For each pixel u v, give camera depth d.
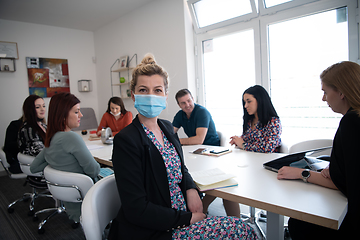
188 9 3.48
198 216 0.97
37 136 2.17
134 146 0.92
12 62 4.20
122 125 3.38
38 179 2.17
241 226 0.93
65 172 1.40
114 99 3.31
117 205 1.09
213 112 3.54
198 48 3.54
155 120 1.09
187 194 1.08
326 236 1.04
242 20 3.04
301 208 0.84
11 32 4.22
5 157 2.36
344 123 0.93
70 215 1.59
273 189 1.03
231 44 3.22
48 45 4.64
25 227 2.20
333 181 0.96
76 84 5.02
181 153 1.10
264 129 1.81
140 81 1.04
